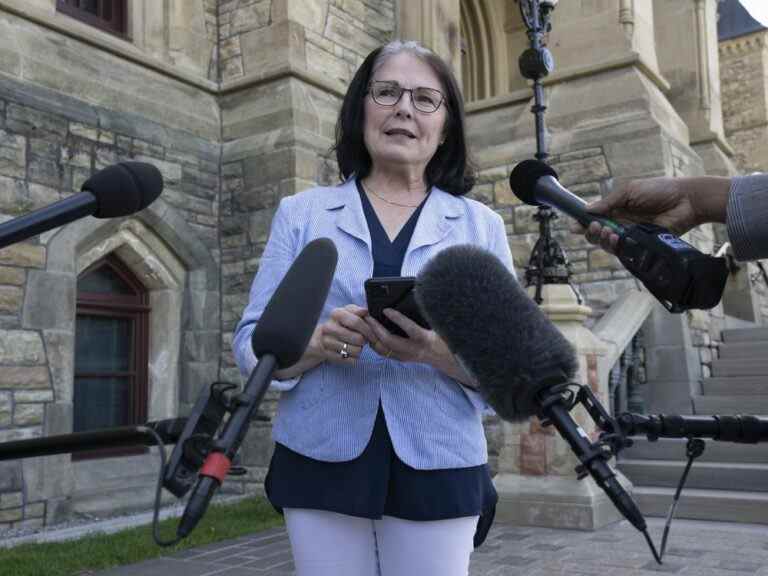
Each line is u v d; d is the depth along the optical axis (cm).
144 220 768
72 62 716
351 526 149
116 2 811
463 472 150
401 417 147
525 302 103
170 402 793
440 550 147
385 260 158
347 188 169
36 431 636
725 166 1041
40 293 651
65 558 477
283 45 837
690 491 600
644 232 112
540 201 147
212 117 859
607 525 557
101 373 756
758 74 1902
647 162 806
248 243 829
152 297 807
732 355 848
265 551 510
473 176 185
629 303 741
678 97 1087
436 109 168
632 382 731
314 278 97
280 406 157
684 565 443
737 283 1078
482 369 100
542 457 570
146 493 724
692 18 1092
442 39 987
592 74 865
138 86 780
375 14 974
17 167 648
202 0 879
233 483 791
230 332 827
